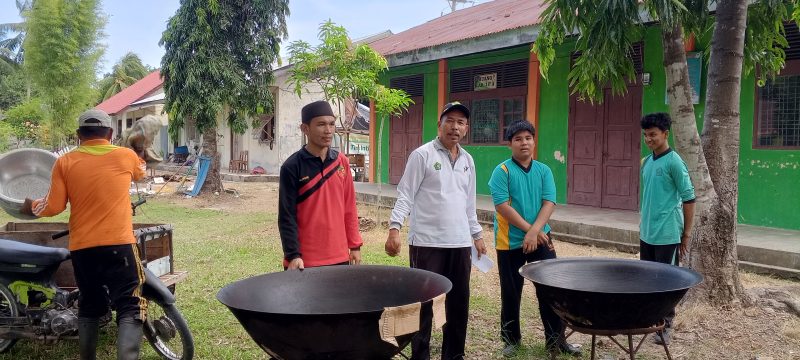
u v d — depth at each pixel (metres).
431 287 2.84
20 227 5.12
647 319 3.05
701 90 8.41
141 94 25.78
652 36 9.11
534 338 4.55
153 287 3.78
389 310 2.36
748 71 6.23
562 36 5.44
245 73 14.06
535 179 4.10
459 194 3.85
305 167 3.36
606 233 7.94
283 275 2.96
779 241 6.92
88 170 3.47
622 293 2.89
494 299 5.61
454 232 3.79
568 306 3.09
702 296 4.84
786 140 7.89
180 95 13.38
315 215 3.37
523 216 4.10
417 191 3.83
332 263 3.39
